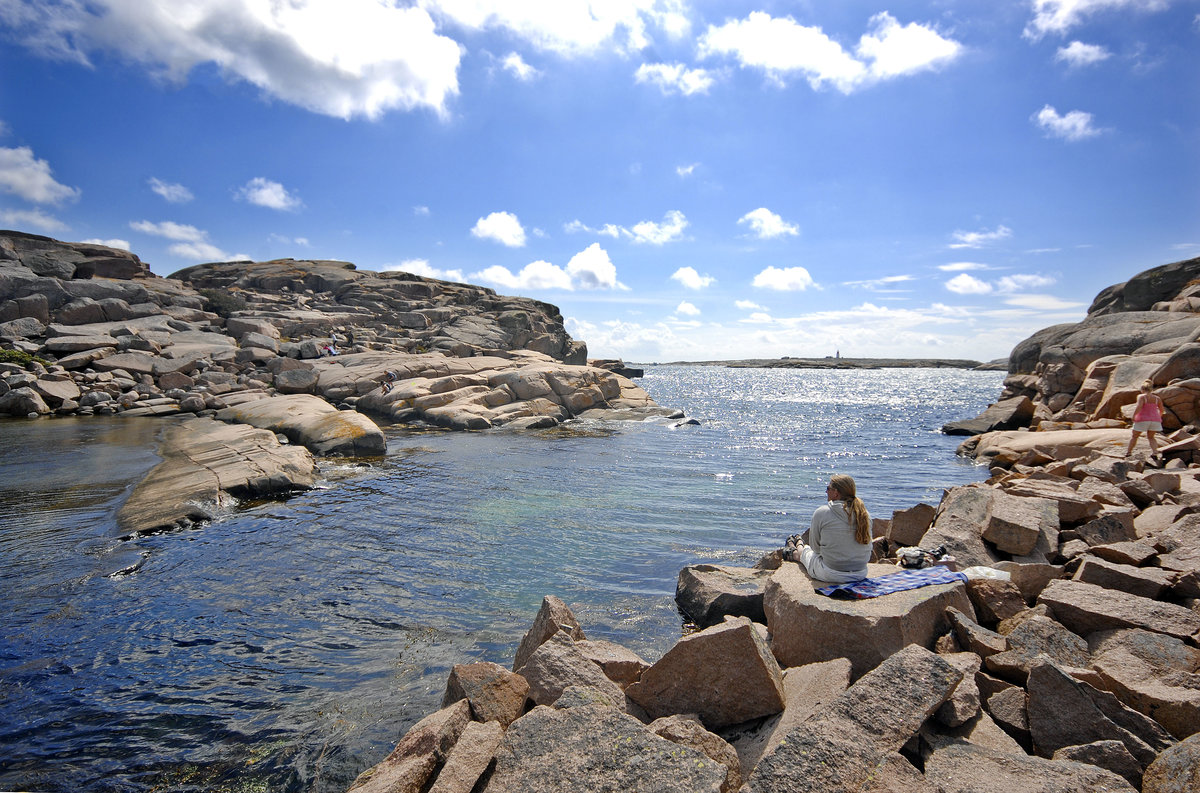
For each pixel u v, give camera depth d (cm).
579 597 871
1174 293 3297
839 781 338
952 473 1983
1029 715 434
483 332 5131
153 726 557
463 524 1257
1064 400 2783
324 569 975
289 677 645
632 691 522
